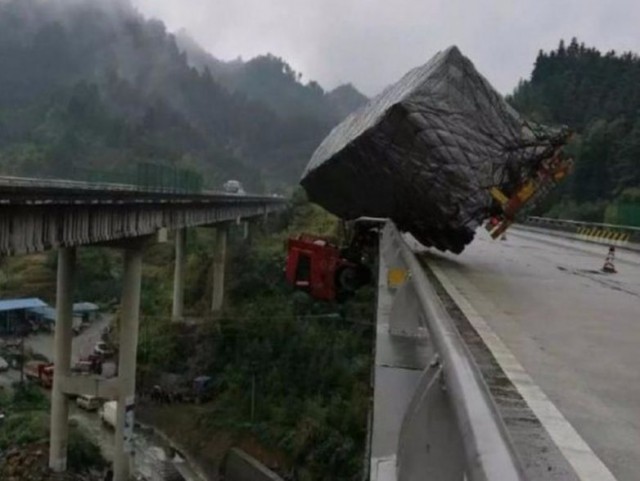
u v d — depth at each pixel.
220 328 58.88
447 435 3.51
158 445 48.81
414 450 3.62
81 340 77.94
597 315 11.00
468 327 9.27
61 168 134.50
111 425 52.53
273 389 46.84
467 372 2.95
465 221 18.50
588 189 92.50
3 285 103.31
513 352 7.59
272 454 40.62
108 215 36.84
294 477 37.38
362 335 45.50
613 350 8.02
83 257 107.31
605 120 106.00
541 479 2.88
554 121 126.25
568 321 10.26
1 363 67.25
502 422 2.28
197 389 53.62
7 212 25.39
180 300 66.62
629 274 19.73
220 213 68.88
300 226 81.19
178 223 53.88
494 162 18.56
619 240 39.44
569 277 17.83
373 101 24.98
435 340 4.04
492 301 12.20
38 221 28.41
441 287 13.89
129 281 43.47
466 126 18.41
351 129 23.30
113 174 60.72
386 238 13.48
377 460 5.62
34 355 72.94
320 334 47.81
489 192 18.50
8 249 25.69
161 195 46.25
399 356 7.69
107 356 68.25
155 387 55.62
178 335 62.78
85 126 196.00
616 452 4.27
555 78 143.88
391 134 18.16
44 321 87.31
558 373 6.64
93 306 90.88
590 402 5.55
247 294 65.94
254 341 53.03
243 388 50.00
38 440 45.25
